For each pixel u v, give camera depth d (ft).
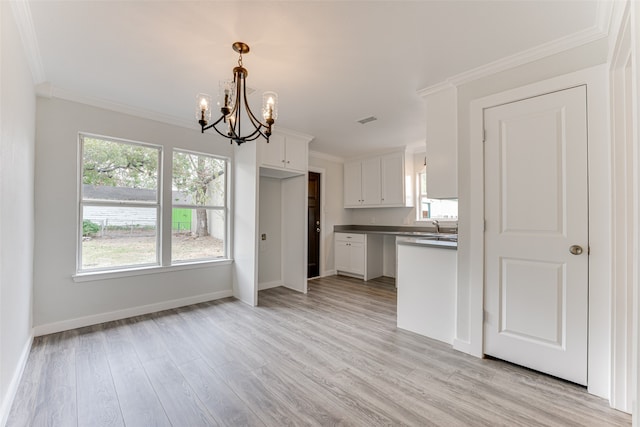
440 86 8.43
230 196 13.23
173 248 11.64
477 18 5.67
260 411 5.41
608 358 5.79
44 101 8.79
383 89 8.80
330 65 7.45
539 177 6.68
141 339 8.48
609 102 5.70
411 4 5.30
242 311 11.11
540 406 5.59
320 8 5.42
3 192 5.07
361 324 9.82
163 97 9.51
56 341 8.27
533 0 5.18
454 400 5.77
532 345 6.78
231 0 5.25
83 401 5.65
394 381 6.42
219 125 12.19
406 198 16.06
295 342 8.37
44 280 8.77
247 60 7.25
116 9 5.47
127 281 10.37
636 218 3.47
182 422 5.12
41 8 5.42
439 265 8.55
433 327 8.67
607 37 5.82
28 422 5.08
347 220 19.22
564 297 6.36
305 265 13.98
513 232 7.06
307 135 13.62
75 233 9.35
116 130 10.13
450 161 8.31
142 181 10.96
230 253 13.20
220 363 7.15
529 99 6.82
